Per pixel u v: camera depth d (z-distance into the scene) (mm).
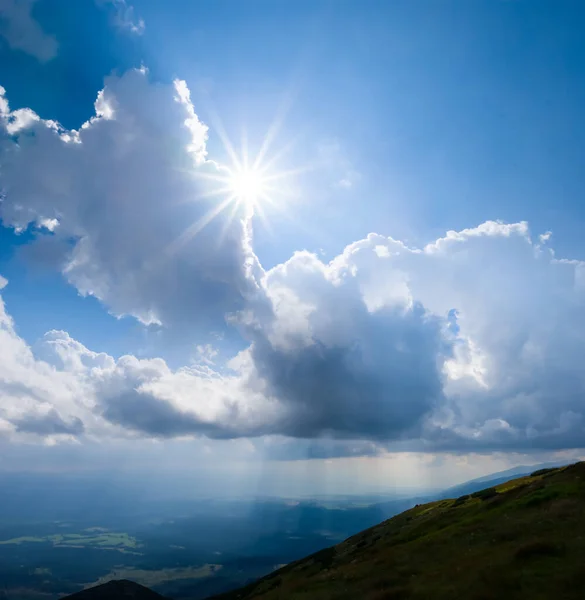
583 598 27031
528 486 65812
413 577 40156
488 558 38688
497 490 79688
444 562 42500
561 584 29469
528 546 36969
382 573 44875
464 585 33469
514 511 54250
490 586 31656
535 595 28828
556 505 50656
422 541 54906
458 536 51094
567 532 40562
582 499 50500
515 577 32156
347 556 70812
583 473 61656
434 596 32844
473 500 76812
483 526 51719
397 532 73750
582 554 33969
